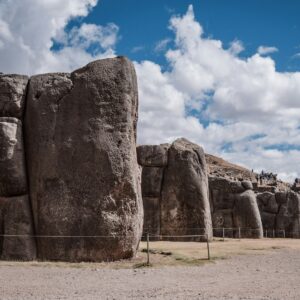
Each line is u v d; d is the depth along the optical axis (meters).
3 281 11.94
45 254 16.67
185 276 13.33
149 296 10.09
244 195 36.16
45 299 9.63
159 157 29.97
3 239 17.00
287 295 10.38
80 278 12.64
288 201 41.16
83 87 17.31
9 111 17.80
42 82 17.94
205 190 29.36
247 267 15.82
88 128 16.92
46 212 16.80
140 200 17.77
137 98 18.12
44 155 17.14
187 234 28.61
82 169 16.70
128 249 16.61
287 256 19.95
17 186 17.27
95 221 16.33
